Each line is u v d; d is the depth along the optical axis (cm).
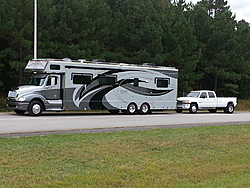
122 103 2508
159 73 2708
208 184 750
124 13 4378
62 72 2225
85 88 2317
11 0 3189
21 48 3356
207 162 963
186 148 1143
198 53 4397
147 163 914
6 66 3503
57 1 3781
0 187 677
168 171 846
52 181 726
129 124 1806
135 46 3981
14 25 3192
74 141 1162
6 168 816
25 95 2116
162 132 1451
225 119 2334
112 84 2452
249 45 5044
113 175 787
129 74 2542
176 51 3988
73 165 868
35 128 1506
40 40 3356
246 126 1802
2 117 1975
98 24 3684
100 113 2675
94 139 1215
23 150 995
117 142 1174
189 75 4278
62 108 2223
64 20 3484
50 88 2188
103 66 2409
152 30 3850
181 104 2992
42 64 2180
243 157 1049
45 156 944
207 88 5553
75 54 3338
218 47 5012
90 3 3772
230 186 738
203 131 1537
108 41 4016
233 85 5084
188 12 5084
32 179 736
